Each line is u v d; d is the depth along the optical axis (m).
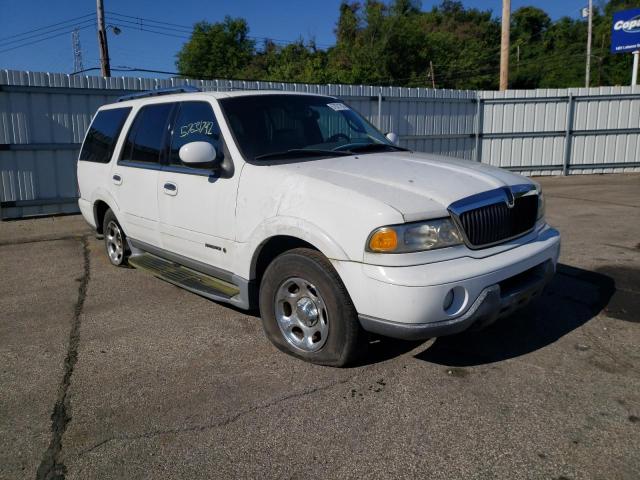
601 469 2.70
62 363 4.03
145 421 3.23
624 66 48.03
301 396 3.44
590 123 14.79
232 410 3.31
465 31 59.66
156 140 5.16
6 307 5.30
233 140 4.25
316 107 4.89
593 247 6.88
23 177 10.09
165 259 5.29
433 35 53.00
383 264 3.24
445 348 4.05
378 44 48.94
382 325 3.29
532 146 14.91
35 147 10.06
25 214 10.27
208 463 2.84
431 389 3.48
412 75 49.66
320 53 52.28
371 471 2.74
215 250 4.41
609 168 15.08
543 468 2.72
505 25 18.12
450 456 2.83
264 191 3.89
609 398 3.33
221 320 4.77
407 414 3.21
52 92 10.05
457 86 50.28
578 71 49.44
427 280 3.18
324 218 3.48
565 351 3.98
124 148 5.66
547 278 3.90
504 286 3.59
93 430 3.16
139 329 4.62
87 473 2.79
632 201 10.39
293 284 3.83
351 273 3.35
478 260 3.43
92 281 6.07
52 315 5.04
